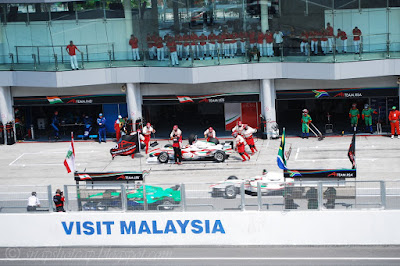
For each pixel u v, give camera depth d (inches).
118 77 1685.5
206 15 1615.4
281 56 1632.6
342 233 959.6
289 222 967.0
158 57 1654.8
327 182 962.7
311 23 1578.5
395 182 957.2
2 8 1669.5
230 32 1622.8
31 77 1684.3
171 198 997.8
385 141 1587.1
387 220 949.2
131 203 1003.9
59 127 1828.2
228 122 1769.2
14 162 1553.9
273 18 1612.9
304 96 1667.1
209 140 1503.4
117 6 1658.5
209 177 1339.8
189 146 1478.8
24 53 1683.1
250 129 1491.1
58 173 1437.0
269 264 904.3
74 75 1672.0
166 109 1884.8
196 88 1702.8
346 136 1660.9
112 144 1697.8
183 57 1627.7
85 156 1578.5
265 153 1524.4
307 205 969.5
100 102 1729.8
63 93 1736.0
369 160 1418.6
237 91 1692.9
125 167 1454.2
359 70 1568.7
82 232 1011.3
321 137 1648.6
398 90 1628.9
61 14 1664.6
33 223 1019.9
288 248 962.7
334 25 1557.6
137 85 1707.7
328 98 1667.1
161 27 1637.6
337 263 896.9
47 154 1619.1
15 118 1764.3
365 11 1555.1
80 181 1160.8
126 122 1689.2
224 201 987.9
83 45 1674.5
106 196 1010.7
